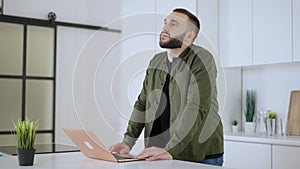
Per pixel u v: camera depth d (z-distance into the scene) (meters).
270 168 3.33
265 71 4.13
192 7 4.09
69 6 4.38
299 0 3.54
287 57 3.61
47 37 4.24
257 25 3.87
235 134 3.84
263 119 4.00
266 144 3.37
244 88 4.34
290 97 3.85
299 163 3.11
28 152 1.65
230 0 4.13
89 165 1.64
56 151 2.15
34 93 4.17
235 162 3.64
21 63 4.10
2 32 3.99
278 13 3.70
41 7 4.22
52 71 4.27
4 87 4.00
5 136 3.99
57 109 4.31
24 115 4.09
